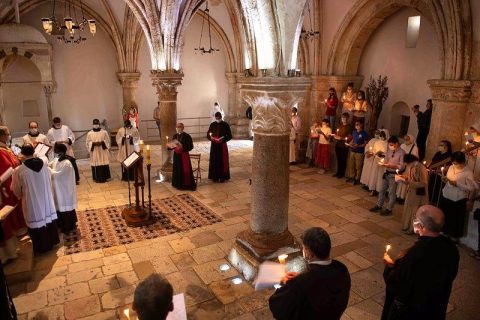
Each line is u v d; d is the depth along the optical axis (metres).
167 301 2.03
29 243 6.32
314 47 12.45
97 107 16.11
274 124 5.16
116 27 14.90
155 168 12.03
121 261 6.14
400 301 3.22
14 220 6.06
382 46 11.75
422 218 3.12
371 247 6.71
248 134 17.95
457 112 7.90
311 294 2.42
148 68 16.69
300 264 5.58
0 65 13.00
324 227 7.56
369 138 11.44
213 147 10.37
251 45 5.09
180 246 6.67
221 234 7.17
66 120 15.57
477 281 5.65
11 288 5.36
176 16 9.45
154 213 8.17
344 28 11.58
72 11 14.66
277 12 4.76
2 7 12.34
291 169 12.16
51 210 6.35
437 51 10.11
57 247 6.58
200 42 17.31
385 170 8.28
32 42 13.23
